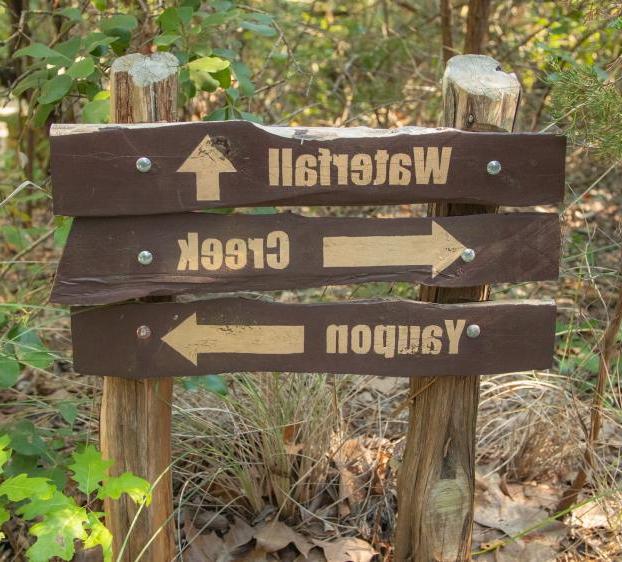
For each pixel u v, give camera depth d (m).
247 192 1.84
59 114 3.36
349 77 4.55
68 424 2.84
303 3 4.89
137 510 2.04
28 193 4.29
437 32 4.94
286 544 2.38
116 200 1.82
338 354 1.95
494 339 1.97
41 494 1.77
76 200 1.81
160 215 1.85
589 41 4.30
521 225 1.91
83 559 2.26
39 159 4.51
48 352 2.34
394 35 4.83
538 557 2.41
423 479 2.13
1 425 2.33
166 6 3.29
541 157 1.86
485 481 2.71
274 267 1.89
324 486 2.61
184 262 1.88
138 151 1.80
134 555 2.06
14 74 3.77
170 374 1.94
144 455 2.01
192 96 2.62
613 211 4.47
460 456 2.12
